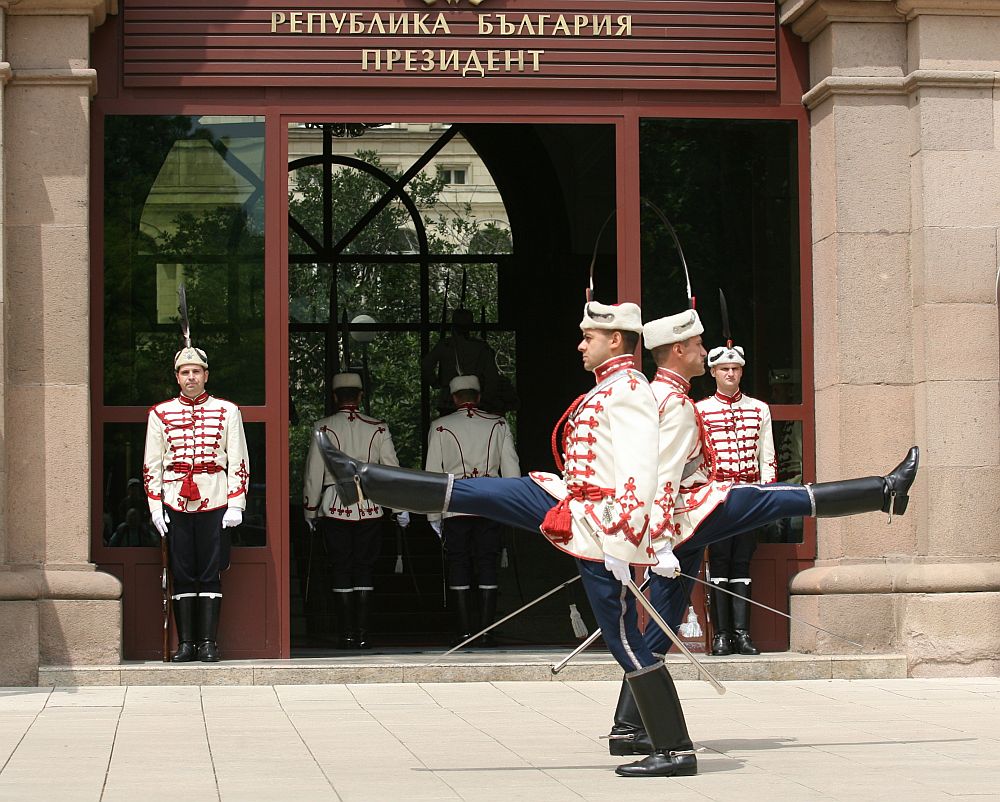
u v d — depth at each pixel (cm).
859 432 1007
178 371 982
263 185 1013
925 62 1004
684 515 645
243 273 1011
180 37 1007
